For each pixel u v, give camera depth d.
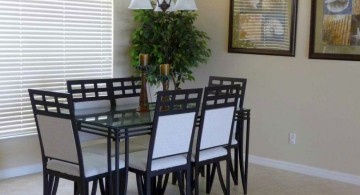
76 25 5.30
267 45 5.43
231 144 4.44
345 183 4.90
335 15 4.88
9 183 4.66
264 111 5.52
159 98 3.51
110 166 3.61
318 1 4.98
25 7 4.84
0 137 4.75
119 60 5.77
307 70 5.14
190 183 4.03
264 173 5.21
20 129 4.92
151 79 5.43
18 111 4.88
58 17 5.12
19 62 4.84
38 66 5.00
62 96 3.36
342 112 4.93
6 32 4.71
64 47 5.21
